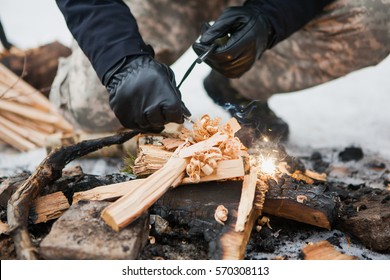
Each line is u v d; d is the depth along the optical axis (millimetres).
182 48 1170
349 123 1511
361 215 793
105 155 1167
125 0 1123
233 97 1263
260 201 749
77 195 767
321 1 1028
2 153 1252
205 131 794
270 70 1192
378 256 768
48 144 1190
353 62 1115
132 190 709
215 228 718
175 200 754
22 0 2857
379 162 1192
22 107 1274
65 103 1184
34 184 761
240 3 1171
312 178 941
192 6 1144
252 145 919
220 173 752
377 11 1043
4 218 790
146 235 706
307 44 1132
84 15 835
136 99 783
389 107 1671
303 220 780
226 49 875
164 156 783
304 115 1596
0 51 1392
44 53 1354
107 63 808
